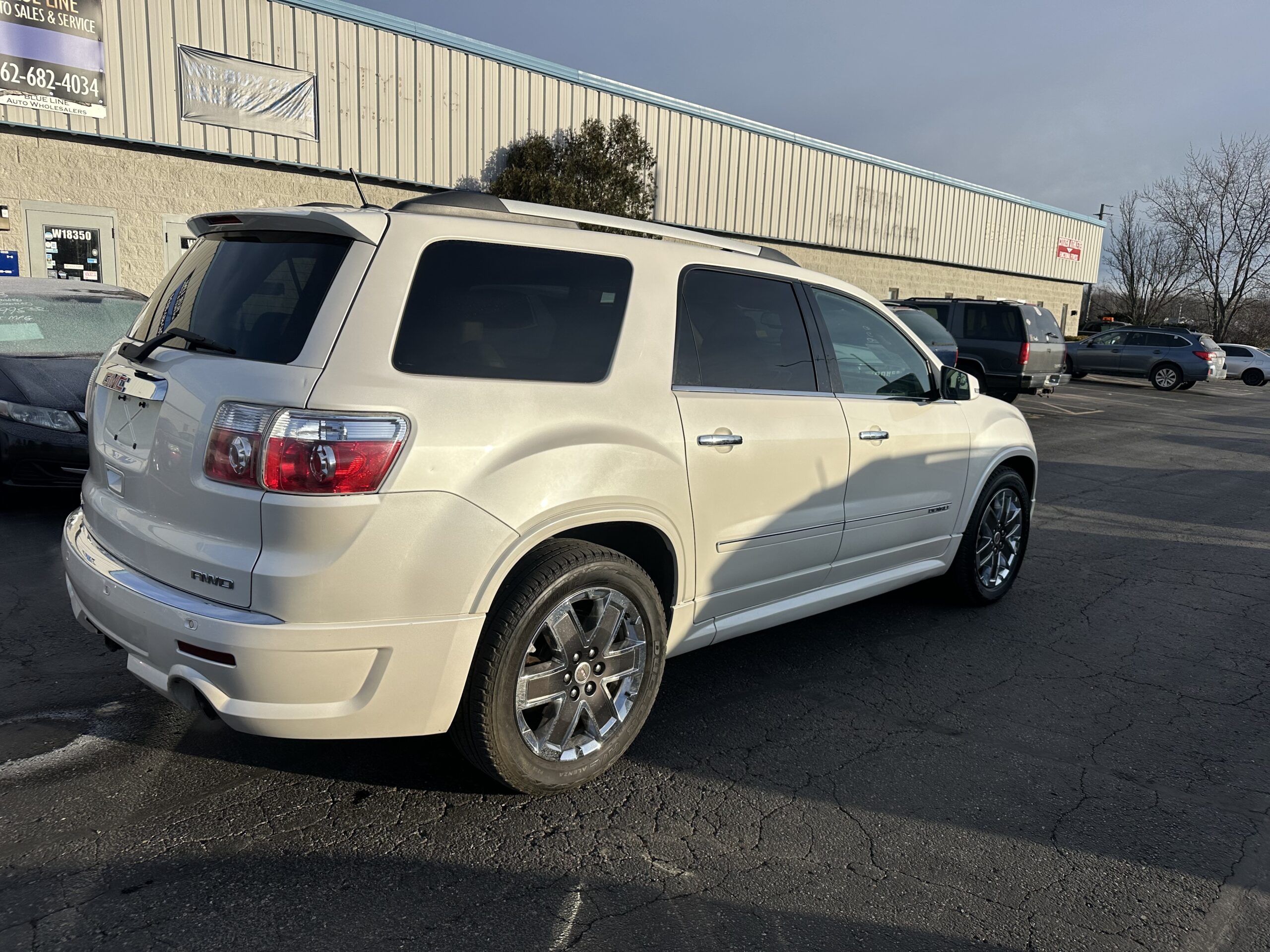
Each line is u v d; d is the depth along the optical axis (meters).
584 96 18.56
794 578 3.84
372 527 2.38
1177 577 6.16
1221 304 46.16
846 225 25.62
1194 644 4.82
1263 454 13.46
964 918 2.46
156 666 2.55
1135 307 51.25
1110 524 7.88
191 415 2.52
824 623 4.87
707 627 3.50
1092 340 27.88
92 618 2.83
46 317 6.61
